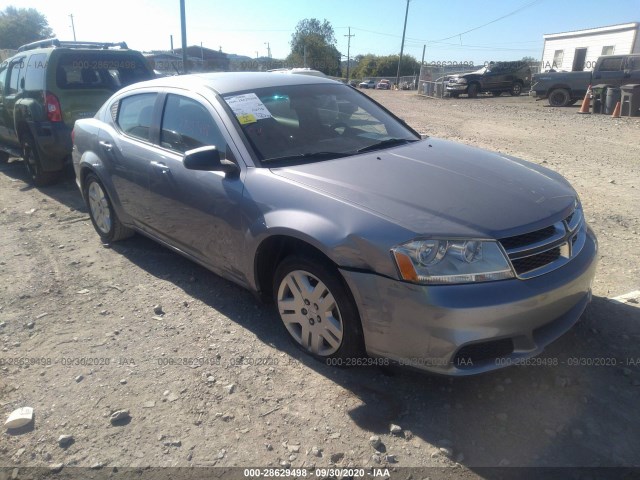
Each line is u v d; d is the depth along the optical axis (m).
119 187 4.66
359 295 2.75
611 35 29.09
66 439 2.67
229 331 3.63
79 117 7.08
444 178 3.19
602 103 18.58
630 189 7.05
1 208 6.69
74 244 5.36
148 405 2.92
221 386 3.06
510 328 2.61
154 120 4.30
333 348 3.08
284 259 3.22
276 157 3.48
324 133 3.85
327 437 2.66
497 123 15.53
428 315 2.55
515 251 2.67
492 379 3.05
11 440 2.71
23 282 4.50
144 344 3.51
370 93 38.12
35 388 3.10
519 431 2.67
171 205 4.02
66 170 8.09
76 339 3.60
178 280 4.46
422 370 2.69
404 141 4.04
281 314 3.37
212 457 2.56
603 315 3.68
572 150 10.35
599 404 2.84
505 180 3.23
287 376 3.13
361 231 2.73
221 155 3.61
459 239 2.61
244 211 3.33
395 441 2.62
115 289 4.32
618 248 4.89
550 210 2.93
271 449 2.60
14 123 7.49
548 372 3.10
